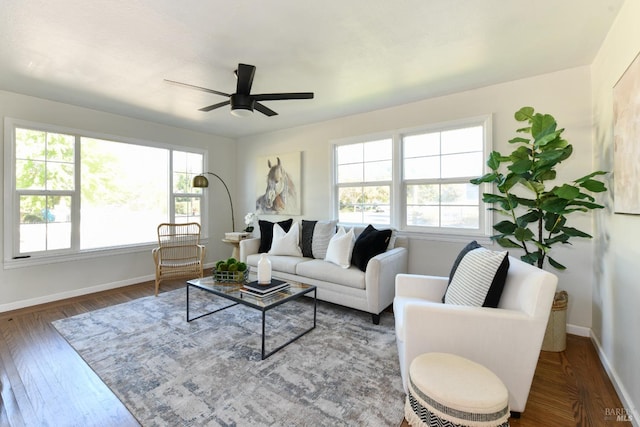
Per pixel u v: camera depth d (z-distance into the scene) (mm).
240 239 4566
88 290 3703
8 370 2021
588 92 2500
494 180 2484
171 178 4559
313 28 1978
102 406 1668
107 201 4520
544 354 2252
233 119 4117
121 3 1713
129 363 2096
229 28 1973
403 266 3268
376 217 3803
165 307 3201
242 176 5332
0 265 3090
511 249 2918
